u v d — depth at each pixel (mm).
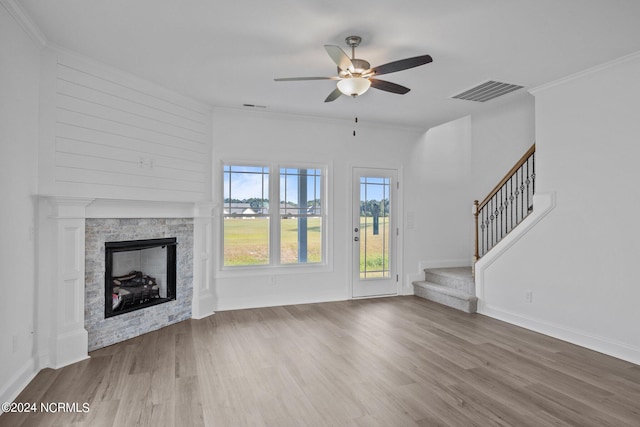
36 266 3113
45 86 3195
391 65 2871
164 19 2838
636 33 3012
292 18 2824
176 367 3242
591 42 3176
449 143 6574
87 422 2393
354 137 5879
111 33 3055
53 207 3197
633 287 3393
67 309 3305
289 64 3686
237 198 5289
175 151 4492
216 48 3330
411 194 6266
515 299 4539
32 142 3029
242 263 5312
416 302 5684
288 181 5570
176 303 4559
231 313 5016
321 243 5762
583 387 2902
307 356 3510
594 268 3699
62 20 2850
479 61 3572
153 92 4199
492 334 4168
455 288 5570
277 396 2738
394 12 2727
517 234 4488
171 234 4473
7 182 2613
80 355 3375
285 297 5492
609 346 3566
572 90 3928
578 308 3840
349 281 5836
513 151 5828
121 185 3842
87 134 3533
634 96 3404
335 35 3088
